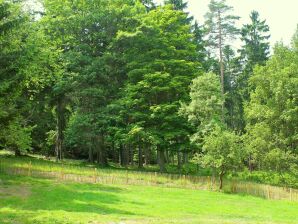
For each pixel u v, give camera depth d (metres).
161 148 48.69
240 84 70.19
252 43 70.88
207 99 43.09
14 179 34.06
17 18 34.38
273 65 48.78
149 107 49.94
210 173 47.81
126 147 57.47
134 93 48.56
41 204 24.36
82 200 27.00
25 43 34.44
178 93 51.66
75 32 53.88
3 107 32.22
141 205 27.11
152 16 53.88
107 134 52.62
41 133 57.06
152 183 39.59
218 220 19.06
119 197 29.95
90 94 49.50
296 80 44.97
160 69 51.34
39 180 34.84
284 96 45.84
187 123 47.59
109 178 38.28
